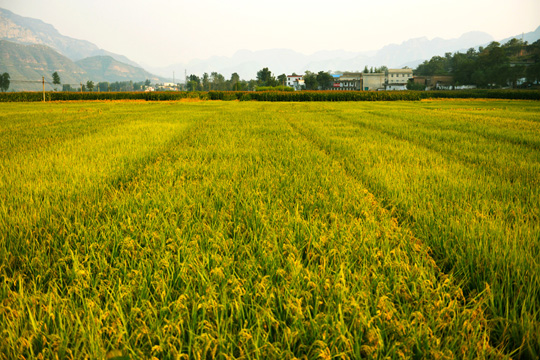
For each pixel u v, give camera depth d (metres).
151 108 30.94
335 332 1.63
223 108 31.59
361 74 161.75
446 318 1.82
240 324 1.76
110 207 3.71
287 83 180.38
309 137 10.98
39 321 1.72
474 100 57.44
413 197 4.12
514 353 1.67
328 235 2.86
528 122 15.57
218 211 3.60
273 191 4.39
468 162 6.86
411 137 10.48
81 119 17.42
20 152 7.46
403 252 2.56
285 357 1.55
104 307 1.90
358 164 6.49
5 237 2.86
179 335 1.66
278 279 2.26
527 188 4.48
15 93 56.97
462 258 2.49
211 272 2.22
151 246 2.72
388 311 1.81
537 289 2.07
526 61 133.75
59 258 2.49
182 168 5.95
